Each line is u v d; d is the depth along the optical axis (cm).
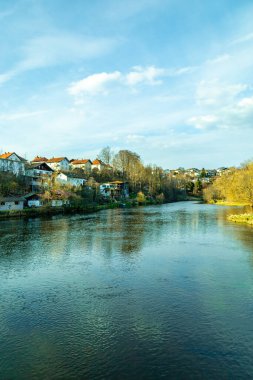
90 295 2342
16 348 1628
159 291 2411
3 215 7369
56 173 12550
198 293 2361
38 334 1769
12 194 9275
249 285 2523
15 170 11606
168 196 17875
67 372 1432
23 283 2627
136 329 1814
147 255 3562
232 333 1762
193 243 4241
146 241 4403
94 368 1459
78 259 3397
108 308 2105
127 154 19425
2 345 1656
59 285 2570
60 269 3027
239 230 5412
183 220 7050
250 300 2220
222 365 1473
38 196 9250
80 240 4484
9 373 1425
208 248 3909
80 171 16950
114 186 15300
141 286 2527
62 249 3878
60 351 1598
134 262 3266
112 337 1728
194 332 1775
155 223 6500
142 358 1533
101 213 9062
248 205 12088
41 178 10950
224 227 5803
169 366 1468
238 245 4088
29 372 1432
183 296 2303
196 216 8006
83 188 11725
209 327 1833
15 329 1827
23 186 10450
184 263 3203
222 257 3438
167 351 1589
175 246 4047
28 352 1591
